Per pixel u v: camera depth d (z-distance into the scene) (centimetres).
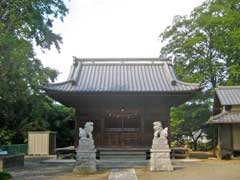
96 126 2989
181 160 2859
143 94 2809
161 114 3000
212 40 4106
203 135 4797
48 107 3859
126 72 3291
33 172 2119
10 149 3453
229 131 3228
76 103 2997
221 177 1791
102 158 2895
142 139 2962
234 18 3944
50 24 2203
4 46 1719
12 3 1855
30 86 2302
